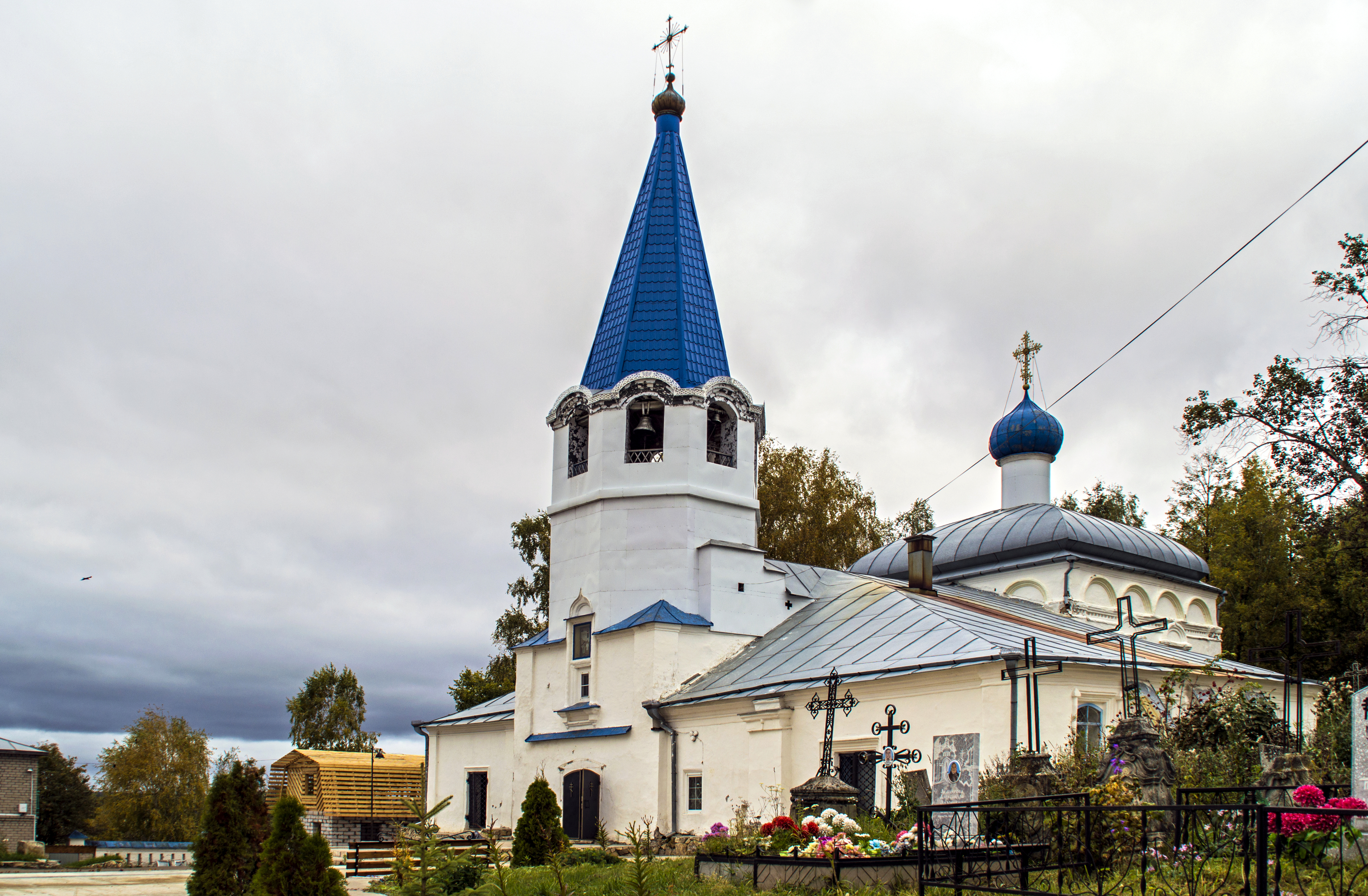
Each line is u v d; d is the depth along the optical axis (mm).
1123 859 13062
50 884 17203
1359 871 11633
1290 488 35969
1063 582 35656
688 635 29359
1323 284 32562
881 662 24375
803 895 13422
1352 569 40781
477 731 35344
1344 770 20266
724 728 26625
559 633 31641
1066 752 19125
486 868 17484
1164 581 38250
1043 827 14586
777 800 24609
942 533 40156
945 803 20781
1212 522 48594
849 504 52375
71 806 77000
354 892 18594
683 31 35969
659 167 34781
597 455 31406
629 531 30719
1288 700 23281
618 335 32625
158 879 18359
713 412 32500
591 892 15188
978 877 12586
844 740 23969
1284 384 33688
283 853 12227
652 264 33219
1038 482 40844
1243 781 18438
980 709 21672
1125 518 60031
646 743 28250
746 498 31844
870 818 20438
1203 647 39188
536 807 23328
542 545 52156
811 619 30422
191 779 60625
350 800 40375
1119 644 28141
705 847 18922
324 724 64312
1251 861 12094
